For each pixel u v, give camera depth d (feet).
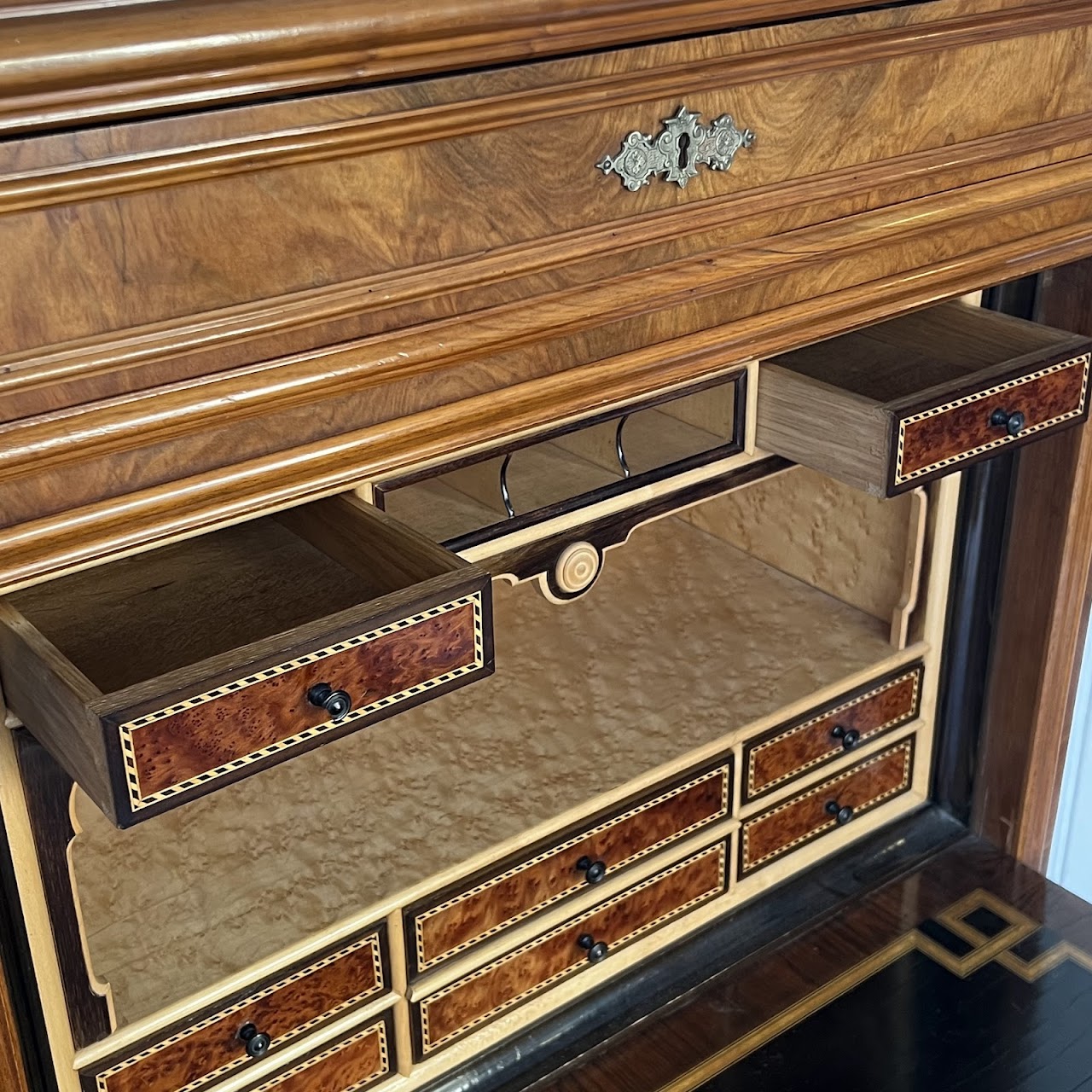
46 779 2.88
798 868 4.71
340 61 2.27
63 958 3.12
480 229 2.63
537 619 5.02
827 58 2.98
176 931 3.61
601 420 3.26
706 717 4.39
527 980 4.08
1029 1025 4.18
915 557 4.57
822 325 3.33
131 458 2.38
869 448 3.39
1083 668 4.89
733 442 3.67
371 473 2.70
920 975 4.37
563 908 4.07
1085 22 3.50
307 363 2.49
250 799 4.13
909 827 5.01
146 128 2.16
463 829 3.92
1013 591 4.65
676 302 2.98
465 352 2.68
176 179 2.22
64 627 2.83
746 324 3.15
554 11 2.44
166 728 2.33
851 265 3.31
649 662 4.72
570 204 2.74
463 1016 3.98
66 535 2.34
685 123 2.81
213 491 2.48
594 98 2.65
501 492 3.23
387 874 3.77
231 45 2.13
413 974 3.82
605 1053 4.09
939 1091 3.95
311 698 2.48
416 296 2.57
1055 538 4.45
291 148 2.31
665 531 5.63
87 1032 3.25
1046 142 3.55
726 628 4.91
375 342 2.56
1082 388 3.75
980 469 4.59
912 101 3.23
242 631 2.80
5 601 2.76
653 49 2.68
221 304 2.37
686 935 4.46
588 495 3.36
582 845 4.03
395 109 2.40
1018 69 3.42
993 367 3.55
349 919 3.62
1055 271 4.26
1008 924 4.58
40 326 2.20
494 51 2.43
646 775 4.10
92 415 2.28
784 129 3.01
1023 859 4.94
